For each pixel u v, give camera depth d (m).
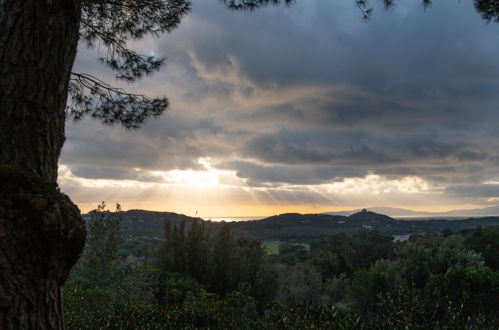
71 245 1.62
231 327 4.82
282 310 4.16
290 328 3.86
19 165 1.64
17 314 1.45
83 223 1.69
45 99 1.73
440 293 4.54
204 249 9.77
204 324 5.05
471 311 5.23
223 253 9.80
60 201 1.64
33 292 1.51
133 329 4.39
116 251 7.43
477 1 4.68
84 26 5.64
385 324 3.66
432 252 16.27
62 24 1.77
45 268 1.55
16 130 1.64
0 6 1.67
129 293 6.85
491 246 17.36
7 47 1.65
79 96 5.64
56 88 1.79
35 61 1.69
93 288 6.57
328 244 33.50
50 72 1.74
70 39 1.84
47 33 1.71
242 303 5.64
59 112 1.84
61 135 1.90
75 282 6.87
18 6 1.67
